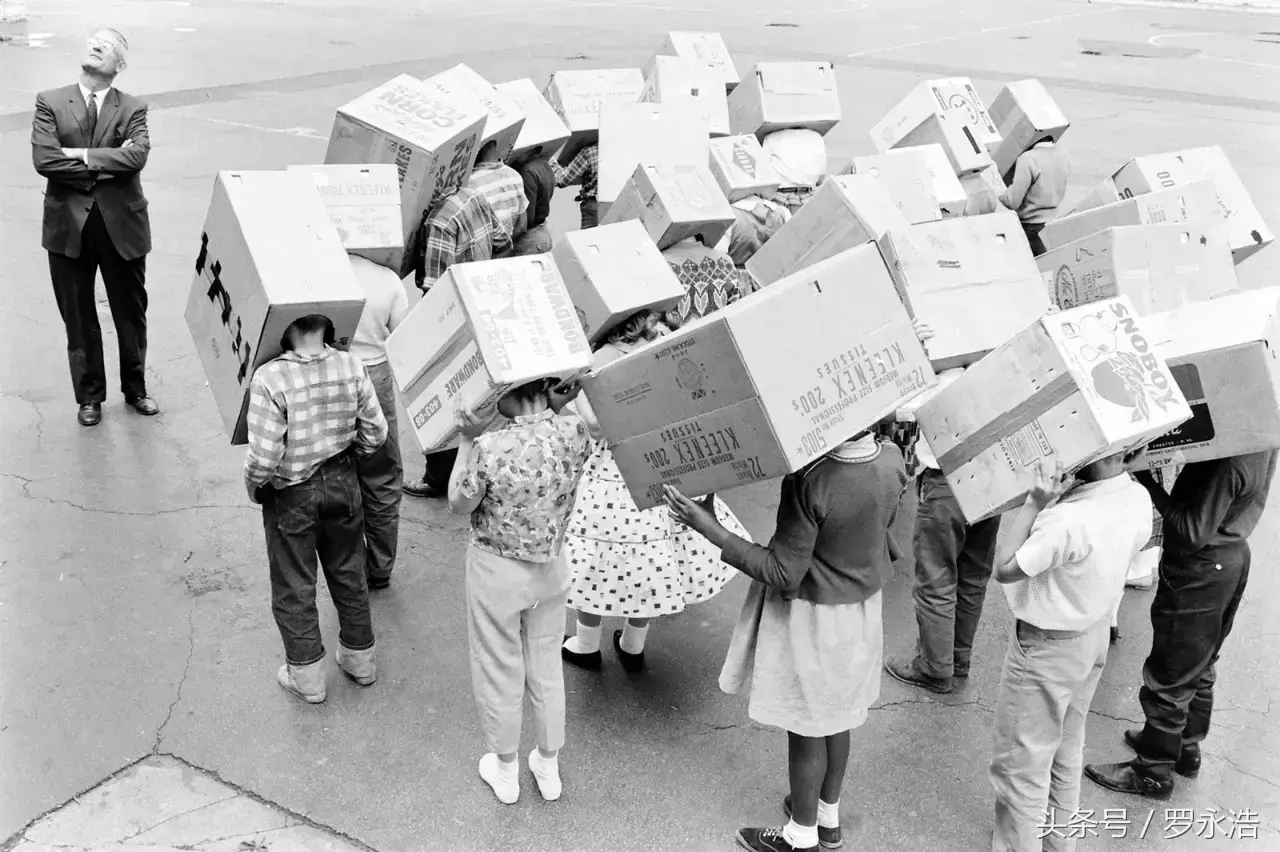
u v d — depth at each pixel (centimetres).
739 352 303
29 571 491
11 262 859
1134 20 2786
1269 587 529
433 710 426
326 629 473
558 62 1816
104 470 584
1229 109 1633
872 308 323
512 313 340
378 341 475
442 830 369
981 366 335
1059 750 359
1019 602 340
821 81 689
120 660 438
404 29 2197
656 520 421
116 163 586
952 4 3041
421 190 533
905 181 571
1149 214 502
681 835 372
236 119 1363
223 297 397
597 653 455
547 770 382
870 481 330
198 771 387
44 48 1808
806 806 356
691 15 2573
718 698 443
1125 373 314
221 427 639
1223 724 437
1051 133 723
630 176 567
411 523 559
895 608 509
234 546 522
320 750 401
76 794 372
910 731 429
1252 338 341
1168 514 376
